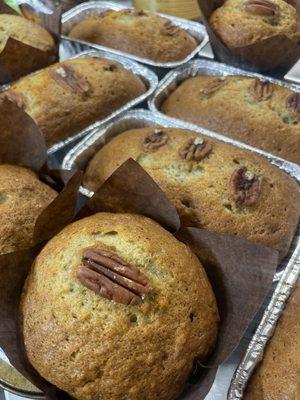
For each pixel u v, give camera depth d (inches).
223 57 14.7
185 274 8.0
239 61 14.3
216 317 8.3
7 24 14.4
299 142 12.0
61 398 8.0
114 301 7.3
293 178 11.1
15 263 8.4
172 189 10.3
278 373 7.9
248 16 13.7
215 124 12.7
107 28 15.2
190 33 16.1
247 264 8.4
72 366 7.3
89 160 12.1
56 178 10.4
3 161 10.7
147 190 9.0
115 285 7.3
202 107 13.0
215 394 8.4
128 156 11.1
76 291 7.5
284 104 12.4
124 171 8.8
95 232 8.3
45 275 8.0
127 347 7.3
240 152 10.8
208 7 14.2
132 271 7.5
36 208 9.6
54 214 8.9
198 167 10.5
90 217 8.9
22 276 8.5
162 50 14.8
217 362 7.9
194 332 7.8
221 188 10.1
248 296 8.3
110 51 14.8
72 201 9.0
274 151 12.2
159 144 11.0
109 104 13.2
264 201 10.0
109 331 7.3
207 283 8.4
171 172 10.5
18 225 9.3
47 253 8.3
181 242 8.8
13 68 13.9
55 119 12.5
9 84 13.7
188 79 14.3
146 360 7.4
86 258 7.7
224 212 9.9
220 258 8.7
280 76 14.7
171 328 7.6
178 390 7.8
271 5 13.7
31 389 8.8
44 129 12.4
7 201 9.4
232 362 8.7
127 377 7.3
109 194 9.2
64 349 7.4
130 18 15.2
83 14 17.0
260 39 13.5
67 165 11.6
